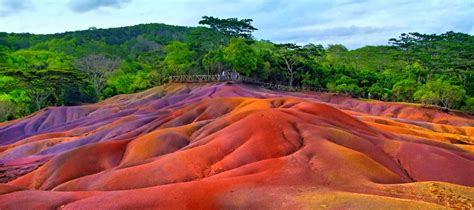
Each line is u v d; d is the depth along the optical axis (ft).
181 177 100.73
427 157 112.16
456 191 80.53
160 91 329.93
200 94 289.33
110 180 103.50
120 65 501.15
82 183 106.11
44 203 79.71
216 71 363.15
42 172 124.36
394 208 65.05
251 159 103.91
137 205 75.41
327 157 96.02
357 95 388.57
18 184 121.70
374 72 470.39
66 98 372.38
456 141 179.83
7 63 451.12
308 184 82.38
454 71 409.49
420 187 82.48
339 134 115.03
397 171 105.60
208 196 76.69
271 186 80.12
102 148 132.05
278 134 112.98
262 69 378.53
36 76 348.79
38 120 274.77
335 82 402.31
